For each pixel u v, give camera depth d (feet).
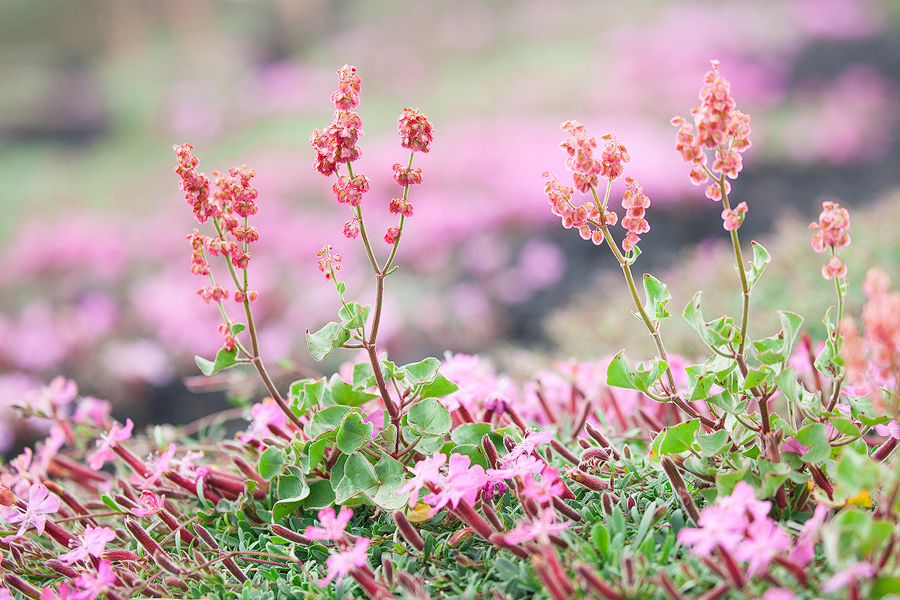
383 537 4.57
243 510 5.22
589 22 52.44
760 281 11.00
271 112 45.34
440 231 20.31
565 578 3.57
